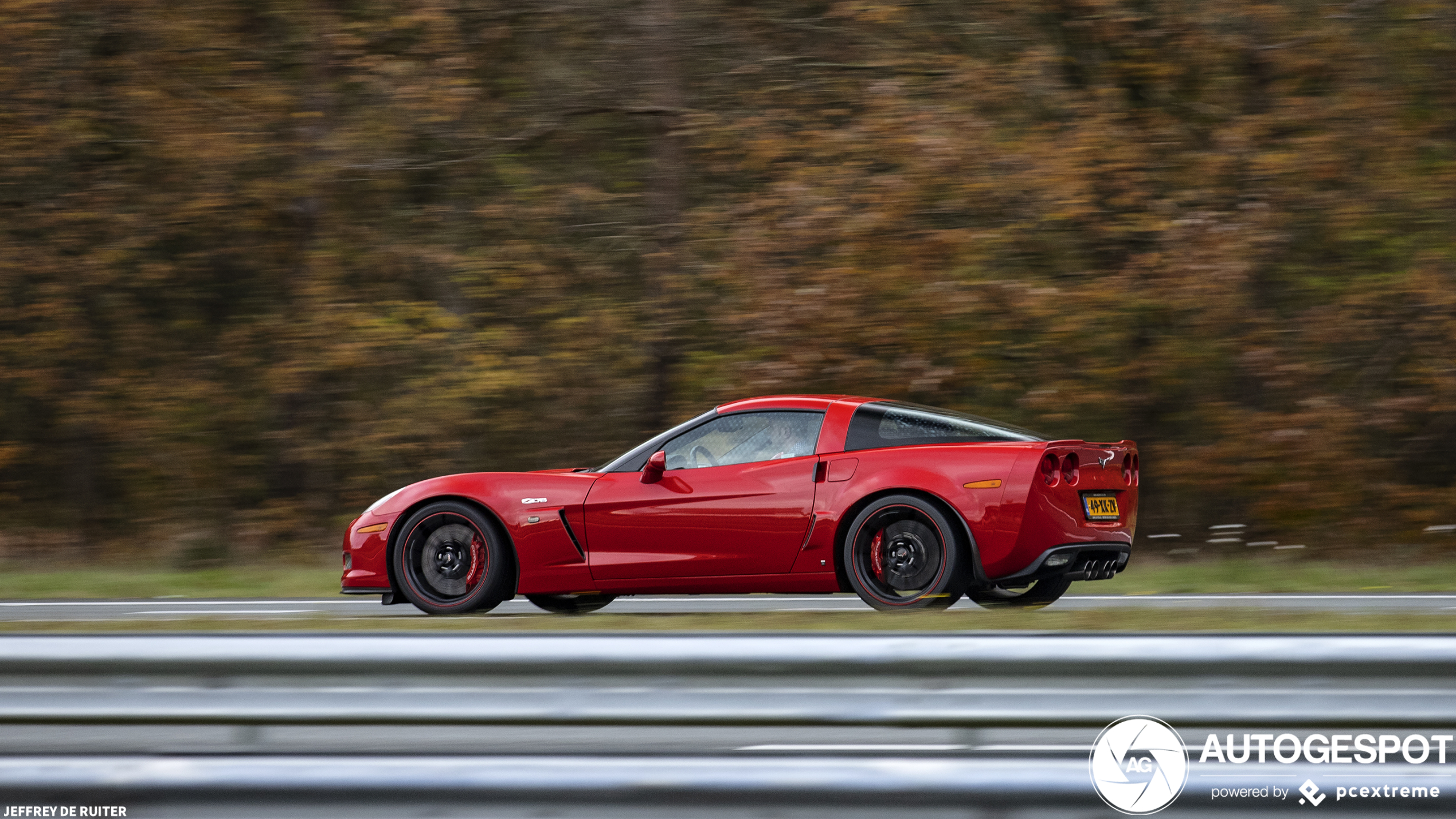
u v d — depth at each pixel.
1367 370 33.31
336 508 36.78
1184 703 8.76
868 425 17.56
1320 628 13.14
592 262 37.53
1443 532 31.33
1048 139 33.53
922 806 8.24
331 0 36.81
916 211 32.66
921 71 34.62
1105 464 17.77
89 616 18.84
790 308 32.22
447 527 18.41
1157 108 35.12
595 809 8.38
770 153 34.31
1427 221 33.22
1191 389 33.00
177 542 35.84
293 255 38.38
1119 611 14.30
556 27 37.06
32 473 39.62
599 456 35.69
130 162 38.06
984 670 8.94
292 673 9.33
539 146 38.31
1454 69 33.91
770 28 36.25
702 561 17.52
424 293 37.94
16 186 37.53
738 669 9.07
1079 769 8.27
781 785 8.30
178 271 38.19
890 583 16.89
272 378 36.56
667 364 34.97
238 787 8.55
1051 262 33.41
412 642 9.25
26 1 36.34
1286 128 33.84
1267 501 32.09
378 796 8.48
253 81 37.66
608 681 9.18
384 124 37.47
